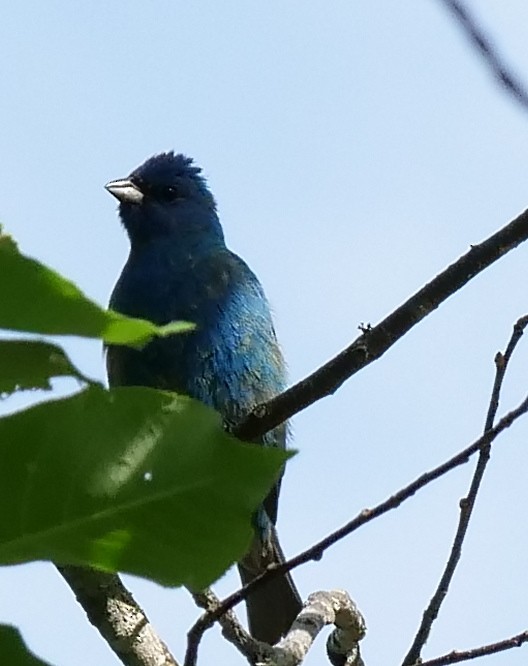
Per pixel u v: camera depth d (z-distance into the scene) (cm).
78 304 230
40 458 266
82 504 268
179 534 275
